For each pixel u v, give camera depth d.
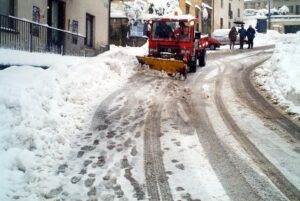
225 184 5.55
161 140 7.43
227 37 37.34
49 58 15.13
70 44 17.95
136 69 15.74
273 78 13.40
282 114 9.48
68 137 7.45
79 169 6.04
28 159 6.03
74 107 9.21
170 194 5.24
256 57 22.94
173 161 6.40
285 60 13.78
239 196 5.18
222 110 9.81
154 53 16.30
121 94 11.37
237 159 6.49
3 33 13.62
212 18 50.03
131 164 6.26
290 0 71.44
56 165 6.17
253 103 10.61
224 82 13.96
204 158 6.52
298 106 10.00
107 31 25.22
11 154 5.99
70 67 12.29
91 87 11.27
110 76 13.15
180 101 10.78
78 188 5.41
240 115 9.34
